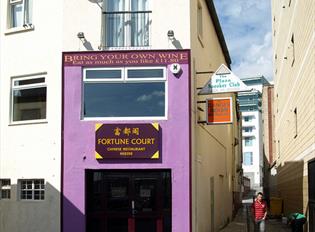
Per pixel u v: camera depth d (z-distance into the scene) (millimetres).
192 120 14070
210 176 18688
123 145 13703
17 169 14539
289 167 24609
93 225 13844
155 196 13812
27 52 14836
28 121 14547
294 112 21438
